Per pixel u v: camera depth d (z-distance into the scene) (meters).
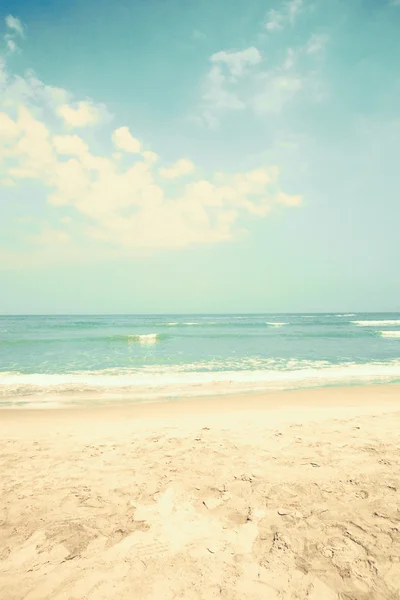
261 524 3.24
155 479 4.19
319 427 6.27
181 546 2.96
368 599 2.37
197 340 27.23
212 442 5.51
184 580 2.57
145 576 2.62
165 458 4.86
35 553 2.88
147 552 2.88
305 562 2.72
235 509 3.50
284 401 8.60
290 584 2.51
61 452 5.15
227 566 2.70
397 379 11.71
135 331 37.12
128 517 3.39
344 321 61.75
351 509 3.45
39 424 6.68
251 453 4.99
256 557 2.80
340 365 14.61
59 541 3.03
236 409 7.83
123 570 2.68
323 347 22.08
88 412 7.62
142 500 3.71
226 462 4.67
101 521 3.33
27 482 4.15
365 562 2.71
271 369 13.62
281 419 6.89
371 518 3.28
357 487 3.89
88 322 61.03
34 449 5.29
